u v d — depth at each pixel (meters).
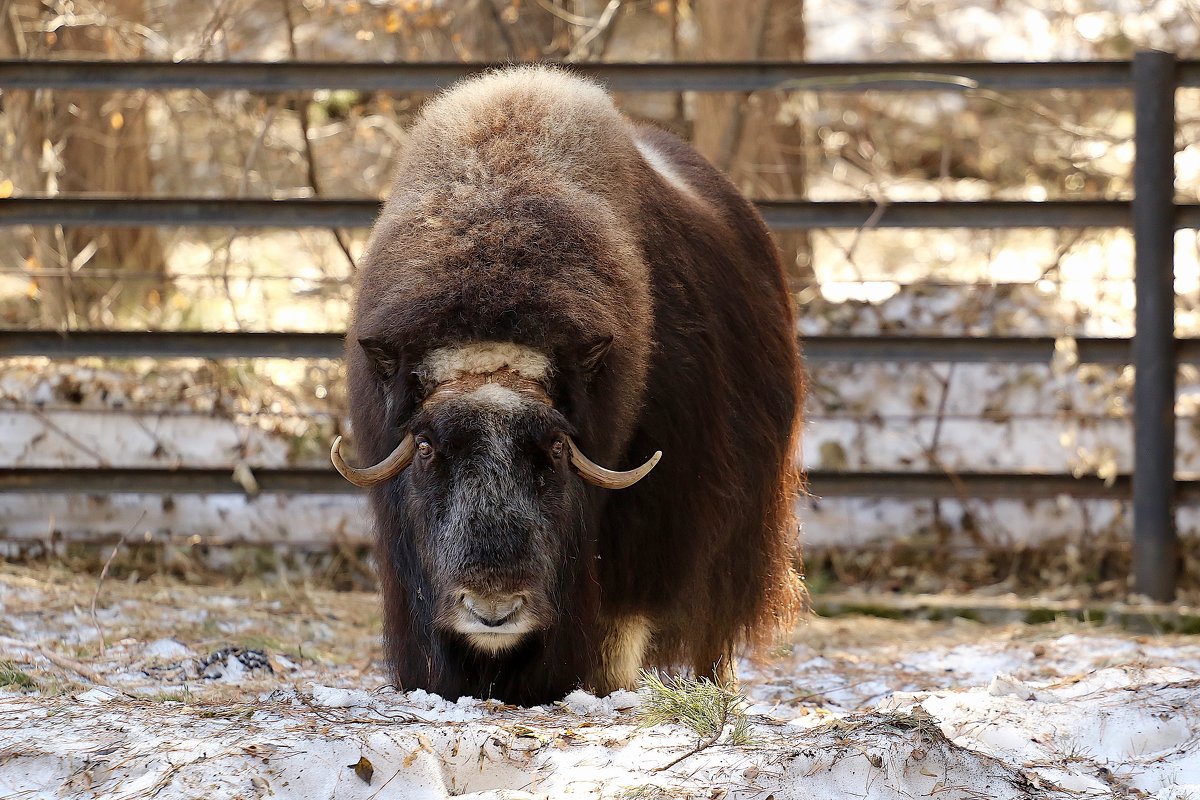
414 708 11.85
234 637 17.80
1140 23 39.44
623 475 12.16
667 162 16.77
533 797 9.52
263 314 31.11
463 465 11.56
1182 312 29.98
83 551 23.31
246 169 27.25
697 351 14.41
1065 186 34.88
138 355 22.64
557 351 12.16
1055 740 11.88
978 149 44.44
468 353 12.05
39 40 27.73
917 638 21.00
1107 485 23.11
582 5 33.41
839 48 44.94
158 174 33.97
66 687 13.45
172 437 24.38
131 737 10.32
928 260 38.59
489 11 29.80
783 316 17.50
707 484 14.41
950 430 25.33
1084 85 22.86
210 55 31.31
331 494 23.38
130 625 17.67
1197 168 36.75
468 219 12.73
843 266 38.31
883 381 26.11
